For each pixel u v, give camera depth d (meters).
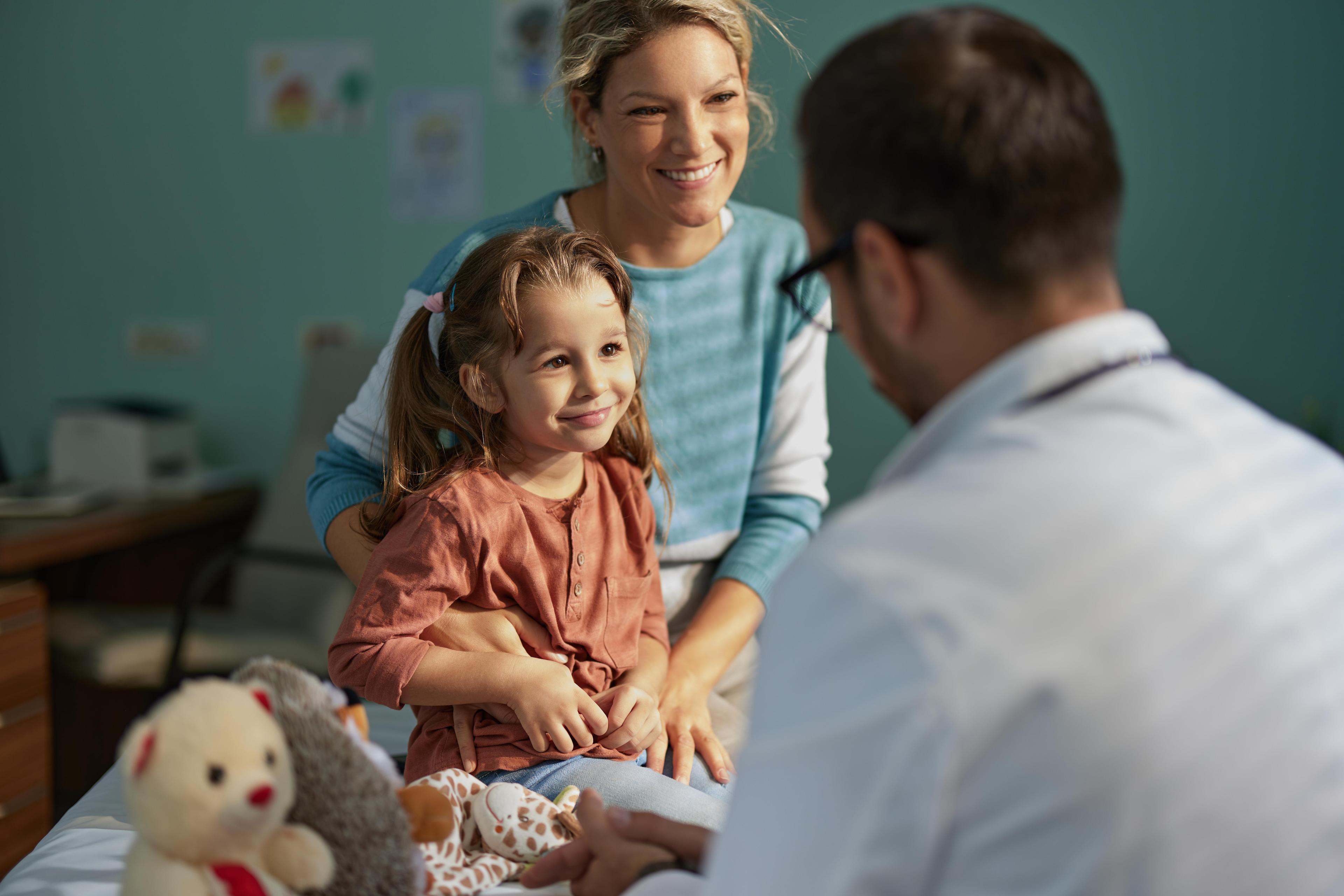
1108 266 0.60
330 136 3.05
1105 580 0.49
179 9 3.08
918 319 0.60
